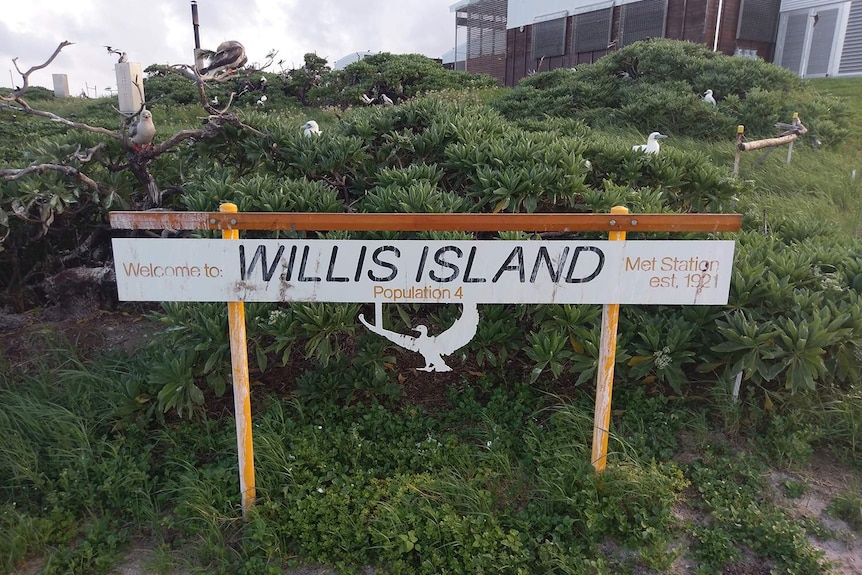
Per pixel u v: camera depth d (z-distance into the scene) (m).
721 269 2.82
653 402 3.82
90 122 11.80
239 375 2.97
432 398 4.07
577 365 3.81
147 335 4.82
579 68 15.94
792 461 3.53
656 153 5.73
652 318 4.03
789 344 3.63
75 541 3.18
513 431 3.74
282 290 2.85
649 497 3.14
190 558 3.05
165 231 5.31
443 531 2.99
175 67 5.37
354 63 19.03
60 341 4.79
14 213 4.78
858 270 4.40
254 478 3.17
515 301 2.89
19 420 3.81
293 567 2.97
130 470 3.42
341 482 3.32
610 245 2.80
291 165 5.56
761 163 9.39
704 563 2.93
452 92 16.44
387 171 4.99
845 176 8.87
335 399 3.94
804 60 19.55
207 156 5.87
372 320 4.21
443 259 2.84
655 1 20.62
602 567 2.84
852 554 2.98
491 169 5.03
